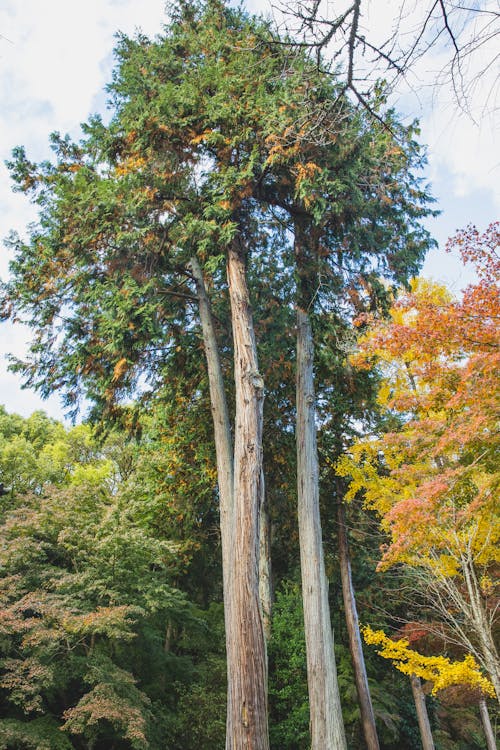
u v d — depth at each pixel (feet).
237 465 31.24
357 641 44.80
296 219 42.86
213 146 38.24
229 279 38.32
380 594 51.65
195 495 51.62
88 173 38.01
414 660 30.19
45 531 39.70
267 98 33.68
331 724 30.76
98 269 38.52
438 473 26.48
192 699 41.78
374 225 39.63
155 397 48.34
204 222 35.06
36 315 39.40
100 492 46.03
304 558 35.55
